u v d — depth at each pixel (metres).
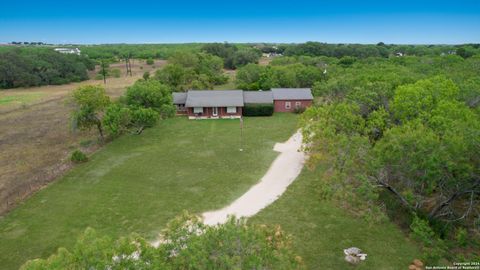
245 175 28.81
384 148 19.61
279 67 69.38
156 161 32.06
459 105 25.52
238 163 31.39
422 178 18.77
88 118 36.69
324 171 28.77
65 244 19.62
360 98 30.66
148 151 34.81
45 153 35.34
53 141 39.47
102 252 10.00
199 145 36.59
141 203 24.16
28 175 29.64
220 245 10.70
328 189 20.61
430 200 21.61
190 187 26.64
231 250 10.70
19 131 44.22
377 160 19.41
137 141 38.09
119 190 26.19
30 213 23.02
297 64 75.12
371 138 27.06
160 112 41.12
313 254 18.48
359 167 20.16
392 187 21.00
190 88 63.09
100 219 22.14
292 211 22.91
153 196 25.20
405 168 19.19
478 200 20.83
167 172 29.52
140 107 38.22
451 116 23.19
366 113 30.78
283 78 62.28
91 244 10.27
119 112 35.66
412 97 26.31
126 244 10.40
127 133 40.53
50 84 93.69
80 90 36.16
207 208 23.42
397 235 19.89
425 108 25.80
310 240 19.70
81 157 31.70
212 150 34.94
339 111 25.55
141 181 27.77
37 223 21.80
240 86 63.56
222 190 26.11
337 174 20.42
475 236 19.05
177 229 11.70
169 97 42.72
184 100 51.22
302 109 51.25
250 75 69.44
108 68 117.94
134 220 21.97
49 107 60.25
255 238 11.35
